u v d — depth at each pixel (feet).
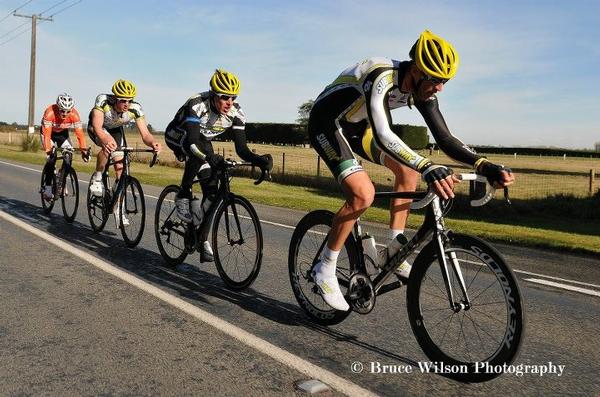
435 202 9.07
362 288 10.34
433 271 10.82
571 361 9.80
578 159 193.06
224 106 13.74
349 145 10.77
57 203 29.04
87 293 12.98
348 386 8.41
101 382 8.39
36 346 9.72
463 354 9.06
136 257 17.08
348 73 10.20
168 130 15.29
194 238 14.75
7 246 17.97
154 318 11.34
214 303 12.57
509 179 8.07
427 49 8.63
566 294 14.80
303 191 48.14
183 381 8.46
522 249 22.24
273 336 10.53
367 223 27.91
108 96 19.53
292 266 11.94
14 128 255.50
